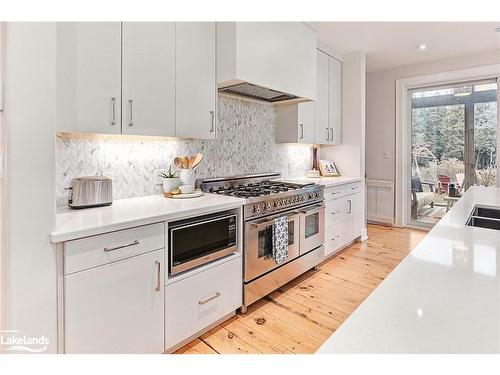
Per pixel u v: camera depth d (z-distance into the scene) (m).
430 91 4.58
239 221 2.22
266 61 2.48
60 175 1.88
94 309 1.43
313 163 4.11
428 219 4.71
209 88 2.32
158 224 1.69
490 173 4.12
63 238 1.31
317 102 3.64
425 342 0.52
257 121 3.27
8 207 1.21
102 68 1.72
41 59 1.29
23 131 1.24
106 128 1.75
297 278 2.96
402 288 0.73
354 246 3.93
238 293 2.21
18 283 1.23
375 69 4.82
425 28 3.19
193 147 2.64
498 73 3.88
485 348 0.50
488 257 0.95
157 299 1.69
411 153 4.82
